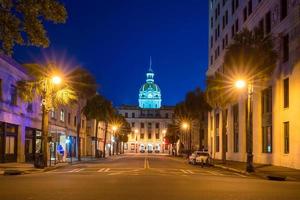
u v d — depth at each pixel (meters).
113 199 15.29
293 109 41.38
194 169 43.03
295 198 16.77
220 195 17.14
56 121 64.88
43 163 39.25
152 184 22.06
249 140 38.81
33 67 51.53
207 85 58.66
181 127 113.81
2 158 44.34
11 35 21.22
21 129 49.12
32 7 21.20
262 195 17.59
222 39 75.88
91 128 96.12
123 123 153.50
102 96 82.00
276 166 44.97
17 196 16.14
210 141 87.94
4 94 44.03
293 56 41.19
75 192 17.64
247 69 43.16
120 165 49.41
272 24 47.09
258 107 52.38
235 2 66.50
